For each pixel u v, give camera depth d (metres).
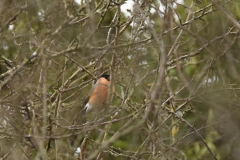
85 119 12.85
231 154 12.07
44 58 8.23
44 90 8.18
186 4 11.16
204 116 12.61
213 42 9.12
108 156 12.95
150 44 10.01
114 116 10.25
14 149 8.55
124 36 12.76
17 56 9.13
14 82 8.88
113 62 9.61
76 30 9.55
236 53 10.76
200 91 11.10
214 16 9.66
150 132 8.89
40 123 9.50
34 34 8.58
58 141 10.55
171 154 9.87
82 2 9.79
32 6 8.65
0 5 8.27
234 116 10.94
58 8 8.36
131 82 10.38
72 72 13.09
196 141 12.76
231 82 11.48
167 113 11.42
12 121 8.75
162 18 8.85
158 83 7.26
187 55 10.16
